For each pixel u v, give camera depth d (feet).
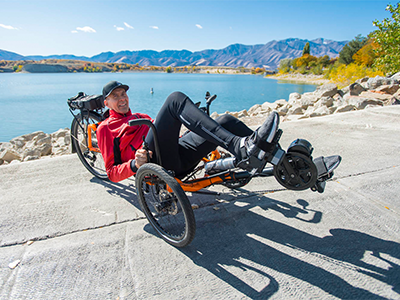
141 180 6.68
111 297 5.24
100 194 9.41
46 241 6.97
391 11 39.45
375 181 9.55
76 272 5.91
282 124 17.71
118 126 7.60
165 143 6.86
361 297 5.01
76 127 10.82
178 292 5.32
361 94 27.94
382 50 43.04
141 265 6.08
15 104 84.02
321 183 6.64
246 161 5.67
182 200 5.68
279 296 5.13
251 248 6.53
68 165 11.93
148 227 7.50
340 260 6.00
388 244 6.46
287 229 7.21
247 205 8.40
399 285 5.24
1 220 7.82
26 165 11.91
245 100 86.74
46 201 8.90
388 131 15.37
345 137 14.64
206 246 6.67
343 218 7.60
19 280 5.71
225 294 5.23
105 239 6.98
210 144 7.52
